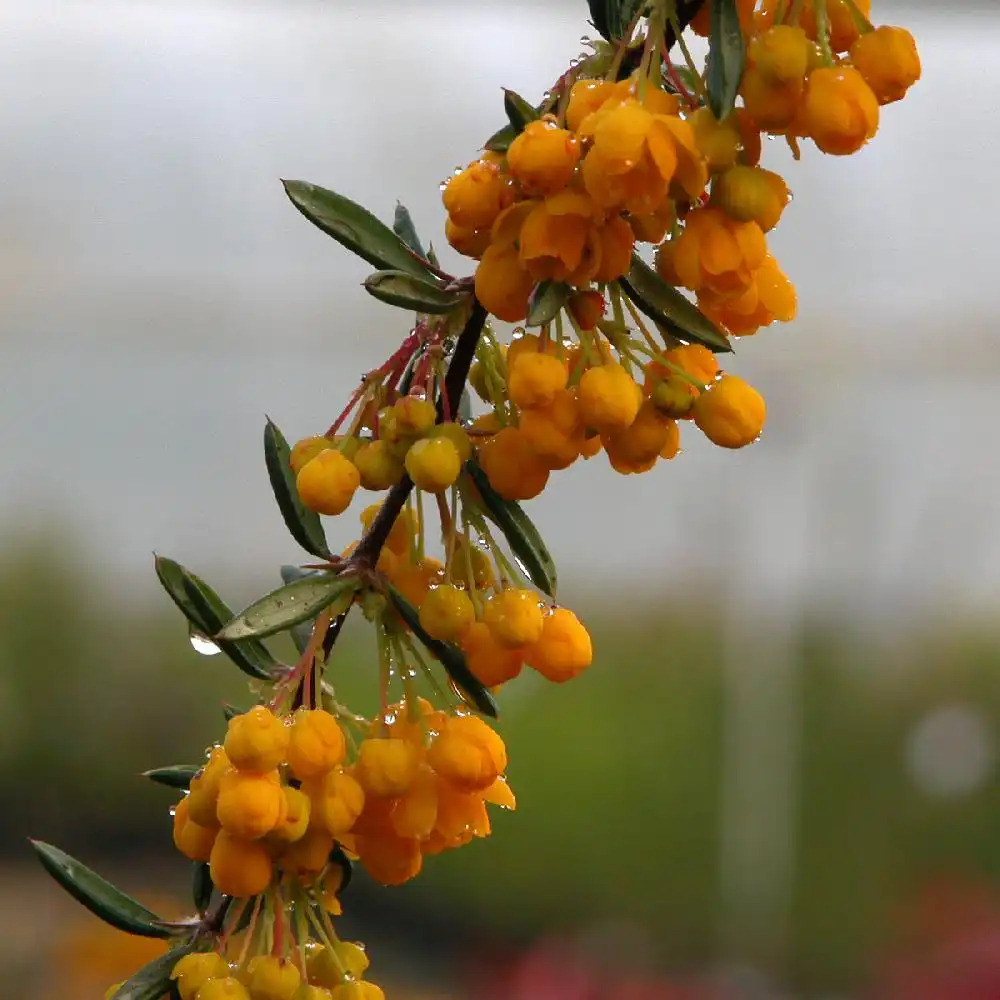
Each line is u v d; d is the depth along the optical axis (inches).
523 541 47.2
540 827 329.1
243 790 42.7
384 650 47.6
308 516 48.6
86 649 369.4
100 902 51.4
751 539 364.5
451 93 344.5
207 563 390.3
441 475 44.0
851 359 352.2
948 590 375.6
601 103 41.2
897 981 305.6
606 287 45.1
